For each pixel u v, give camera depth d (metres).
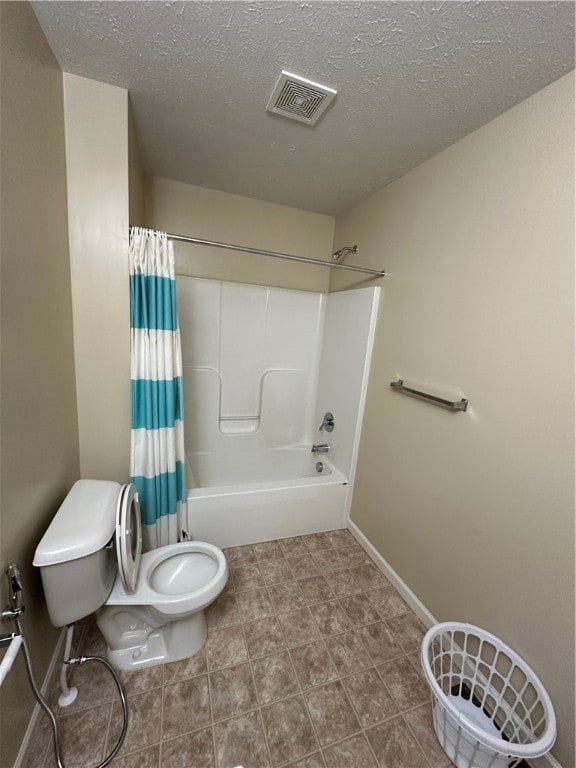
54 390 1.14
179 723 1.09
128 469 1.51
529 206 1.06
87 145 1.22
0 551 0.81
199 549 1.44
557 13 0.81
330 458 2.38
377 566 1.86
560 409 0.97
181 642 1.29
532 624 1.05
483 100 1.12
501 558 1.15
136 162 1.51
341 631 1.46
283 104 1.25
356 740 1.08
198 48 1.02
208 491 1.84
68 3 0.89
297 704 1.17
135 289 1.36
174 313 1.50
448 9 0.83
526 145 1.07
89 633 1.37
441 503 1.42
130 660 1.25
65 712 1.10
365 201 2.08
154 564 1.34
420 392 1.50
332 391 2.40
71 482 1.31
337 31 0.92
